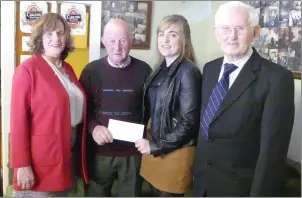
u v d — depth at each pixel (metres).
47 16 1.20
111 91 1.40
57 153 1.21
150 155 1.37
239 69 1.11
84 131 1.35
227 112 1.09
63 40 1.24
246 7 1.10
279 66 1.06
